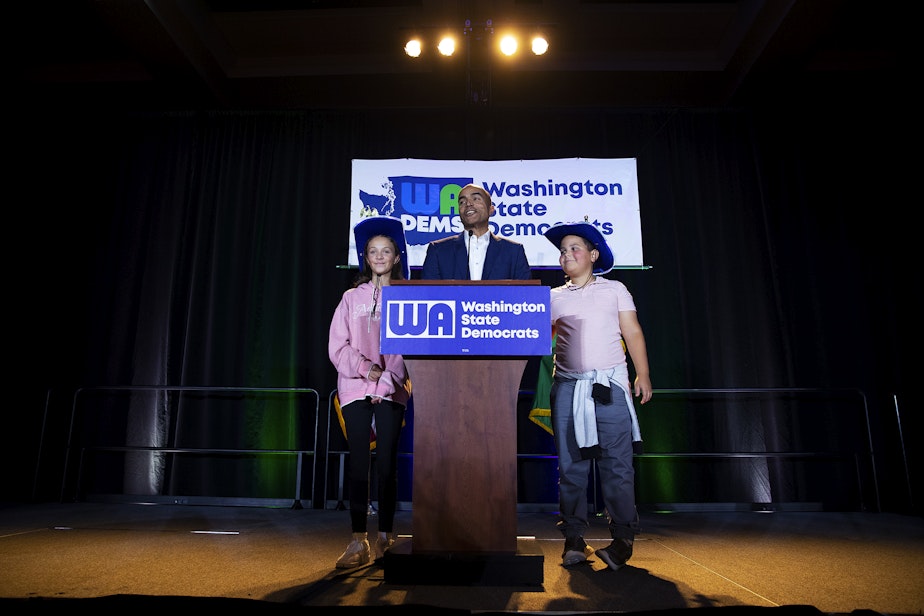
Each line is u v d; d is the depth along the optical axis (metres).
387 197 4.64
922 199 4.64
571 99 5.09
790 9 3.98
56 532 2.65
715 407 4.39
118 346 4.54
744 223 4.75
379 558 1.94
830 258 4.65
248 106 5.16
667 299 4.58
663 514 3.88
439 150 4.93
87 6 3.99
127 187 4.88
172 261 4.70
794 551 2.39
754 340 4.52
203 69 4.64
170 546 2.33
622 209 4.64
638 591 1.67
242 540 2.51
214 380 4.42
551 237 2.41
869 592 1.68
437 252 2.66
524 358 1.77
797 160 4.84
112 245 4.75
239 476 4.27
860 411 4.38
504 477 1.72
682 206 4.79
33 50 4.62
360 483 2.04
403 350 1.70
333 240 4.67
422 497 1.72
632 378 4.38
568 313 2.21
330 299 4.56
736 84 4.74
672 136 4.95
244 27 4.59
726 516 3.75
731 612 1.30
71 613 1.26
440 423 1.75
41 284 4.66
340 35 4.67
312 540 2.54
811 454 4.11
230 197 4.82
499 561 1.66
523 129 4.95
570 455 2.10
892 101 4.83
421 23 4.50
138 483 4.29
